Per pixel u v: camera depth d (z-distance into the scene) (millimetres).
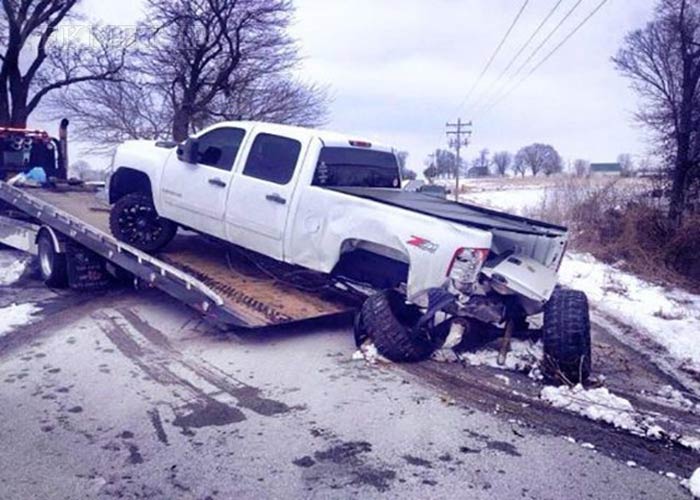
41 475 3607
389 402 4832
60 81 25016
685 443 4254
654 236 15914
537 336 6332
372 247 5969
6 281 9391
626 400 5039
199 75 26000
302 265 6383
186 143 7301
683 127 19094
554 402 4871
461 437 4246
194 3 25266
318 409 4664
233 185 6930
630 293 11438
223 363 5691
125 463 3768
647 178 19703
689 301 11164
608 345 7188
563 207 20422
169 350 6043
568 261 15289
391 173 7723
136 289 8648
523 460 3947
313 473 3707
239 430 4266
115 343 6230
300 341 6457
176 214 7680
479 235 5246
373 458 3912
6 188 10039
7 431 4180
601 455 4055
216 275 7320
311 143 6473
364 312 5812
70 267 8422
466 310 5410
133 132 26062
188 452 3924
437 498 3467
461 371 5605
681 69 20719
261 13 25312
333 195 6125
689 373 6191
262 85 26344
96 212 9578
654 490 3637
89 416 4445
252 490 3498
